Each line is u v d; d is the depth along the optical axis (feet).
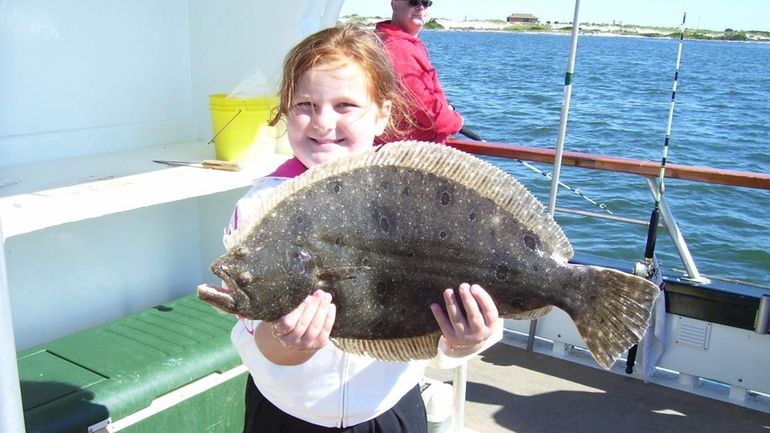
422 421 6.72
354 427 5.99
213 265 4.50
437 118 11.62
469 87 86.48
